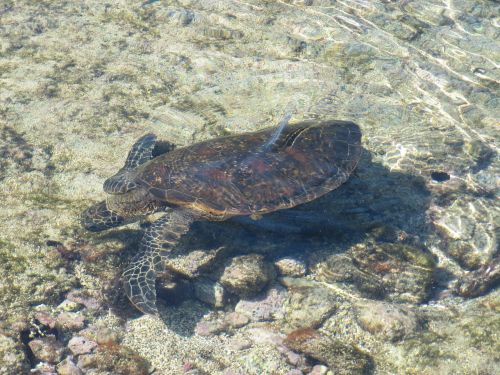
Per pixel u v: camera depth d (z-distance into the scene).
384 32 8.04
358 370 4.66
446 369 4.59
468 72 7.47
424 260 5.46
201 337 5.05
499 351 4.62
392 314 4.98
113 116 6.87
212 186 5.29
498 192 6.20
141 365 4.76
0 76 7.41
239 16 8.27
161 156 5.82
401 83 7.33
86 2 8.68
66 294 5.27
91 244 5.58
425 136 6.70
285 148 5.47
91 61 7.66
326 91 7.20
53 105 7.00
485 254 5.63
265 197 5.23
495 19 8.26
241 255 5.52
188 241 5.67
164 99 7.12
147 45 7.89
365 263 5.49
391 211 6.01
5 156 6.35
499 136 6.70
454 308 5.27
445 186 6.24
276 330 5.11
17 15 8.40
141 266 5.15
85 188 6.10
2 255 5.48
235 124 6.77
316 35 7.98
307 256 5.59
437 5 8.51
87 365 4.76
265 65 7.55
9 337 4.76
